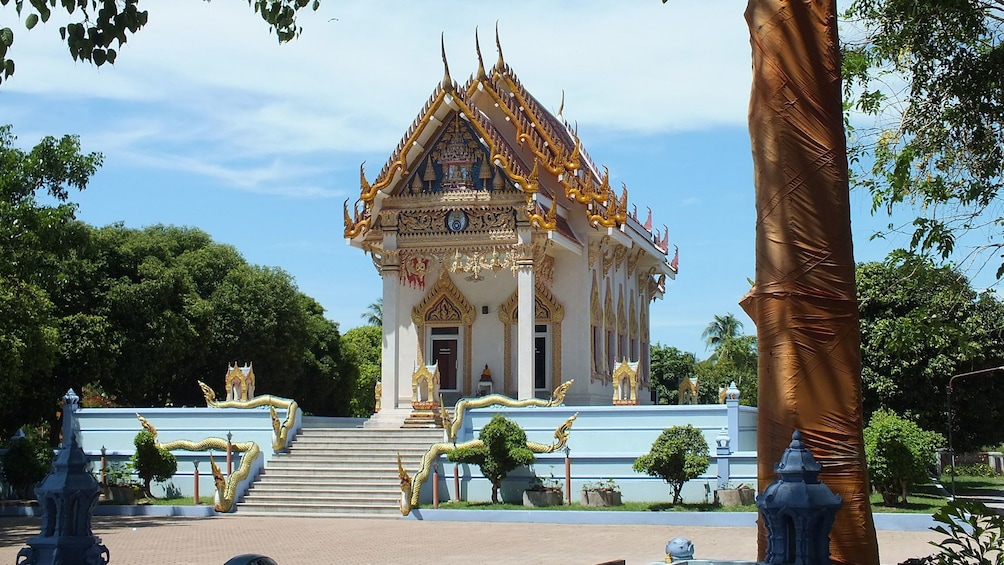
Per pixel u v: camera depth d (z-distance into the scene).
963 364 37.84
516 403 31.05
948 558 10.09
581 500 28.00
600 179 42.78
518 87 37.62
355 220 34.53
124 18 11.73
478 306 36.66
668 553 11.85
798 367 10.40
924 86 15.46
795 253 10.50
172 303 46.56
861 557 10.16
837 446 10.27
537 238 33.50
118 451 31.88
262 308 52.06
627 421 28.80
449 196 34.06
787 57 10.71
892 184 15.69
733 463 27.39
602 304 38.16
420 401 33.47
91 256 43.78
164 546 21.42
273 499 28.89
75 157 32.22
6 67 11.45
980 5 15.12
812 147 10.58
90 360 41.47
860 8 15.84
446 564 18.72
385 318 34.50
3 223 29.89
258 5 13.67
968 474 57.31
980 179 15.34
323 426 35.66
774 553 7.75
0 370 31.50
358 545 21.55
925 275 15.75
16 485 31.80
